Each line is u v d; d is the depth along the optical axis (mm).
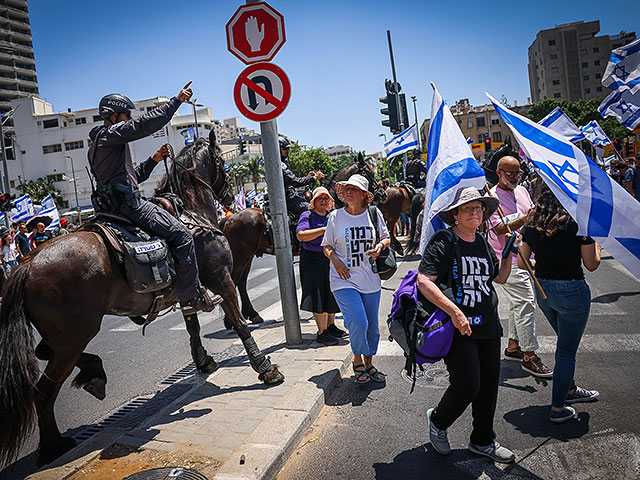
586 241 3498
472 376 3072
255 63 5379
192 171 4887
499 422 3754
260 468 3074
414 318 3154
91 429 4238
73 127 77312
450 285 3121
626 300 6871
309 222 5664
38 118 78062
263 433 3543
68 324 3344
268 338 6289
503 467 3148
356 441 3615
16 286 3168
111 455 3445
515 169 4656
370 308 4637
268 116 5414
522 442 3434
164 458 3340
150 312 4152
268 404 4133
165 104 3883
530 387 4375
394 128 14734
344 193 4594
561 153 3623
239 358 5664
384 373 4980
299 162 79750
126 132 3750
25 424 3076
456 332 3096
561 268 3574
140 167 4734
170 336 7617
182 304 4172
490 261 3201
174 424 3881
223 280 4668
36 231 15672
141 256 3721
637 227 3260
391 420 3914
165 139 72188
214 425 3807
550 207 3617
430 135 3748
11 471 3686
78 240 3518
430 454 3369
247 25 5316
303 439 3693
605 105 8172
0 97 94938
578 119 60531
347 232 4527
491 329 3115
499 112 3752
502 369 4852
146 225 3969
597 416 3697
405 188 11562
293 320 5758
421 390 4465
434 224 3566
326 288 5648
